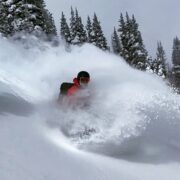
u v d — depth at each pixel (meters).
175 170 5.65
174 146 6.70
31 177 3.75
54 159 4.64
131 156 6.03
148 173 5.23
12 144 4.69
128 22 47.97
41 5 29.48
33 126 6.08
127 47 48.03
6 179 3.54
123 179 4.62
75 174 4.27
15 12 28.36
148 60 49.72
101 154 5.84
